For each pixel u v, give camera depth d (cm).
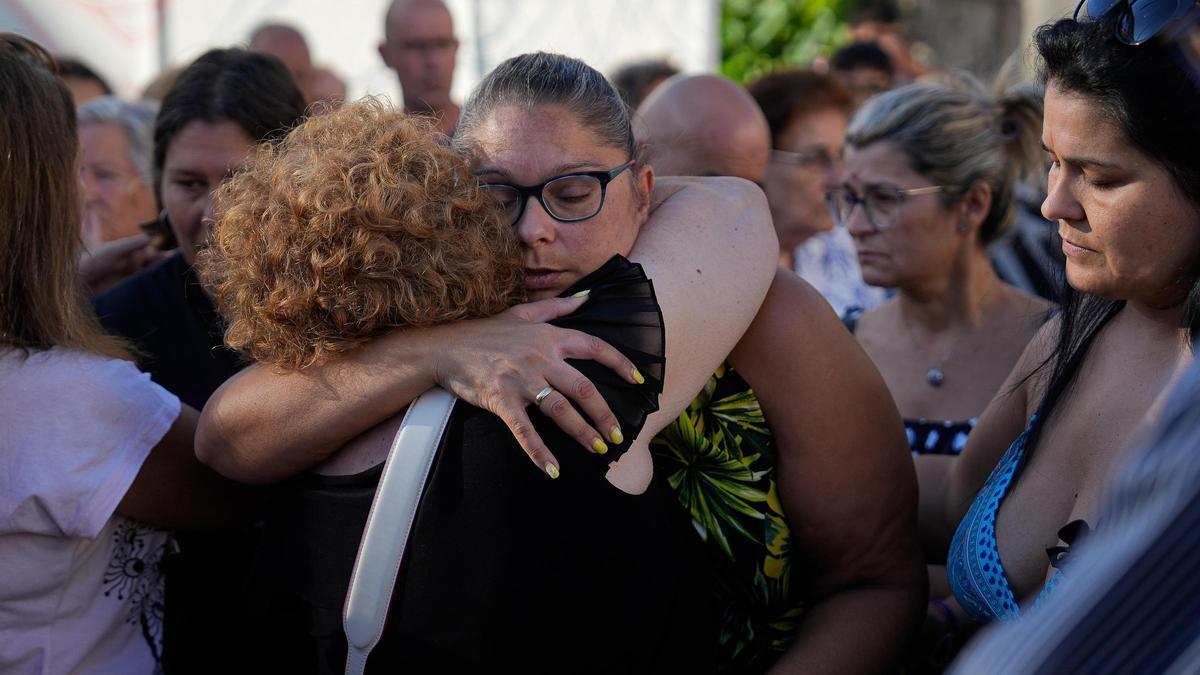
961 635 208
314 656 151
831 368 175
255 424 155
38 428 165
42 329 171
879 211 263
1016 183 266
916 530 188
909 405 264
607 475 145
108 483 168
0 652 168
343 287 144
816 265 383
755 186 184
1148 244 137
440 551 141
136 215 328
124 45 456
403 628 142
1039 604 93
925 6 769
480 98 162
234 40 475
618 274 154
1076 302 168
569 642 141
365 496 148
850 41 597
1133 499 86
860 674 173
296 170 147
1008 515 167
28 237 167
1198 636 78
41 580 168
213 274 159
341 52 498
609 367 145
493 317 151
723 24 816
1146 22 129
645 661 147
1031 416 179
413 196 145
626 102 175
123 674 179
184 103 242
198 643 183
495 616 140
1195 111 128
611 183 158
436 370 146
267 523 163
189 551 195
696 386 160
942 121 258
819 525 178
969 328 263
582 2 519
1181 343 146
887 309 286
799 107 356
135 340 238
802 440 174
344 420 149
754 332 174
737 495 174
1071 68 138
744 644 180
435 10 434
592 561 142
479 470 142
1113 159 135
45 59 183
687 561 158
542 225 156
